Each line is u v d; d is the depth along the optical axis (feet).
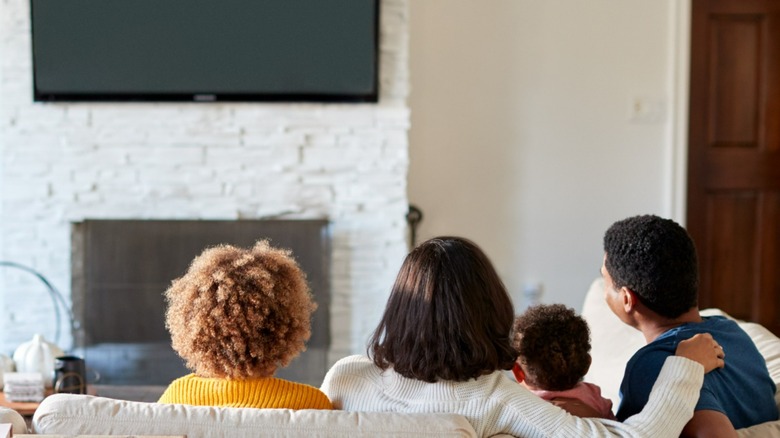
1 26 11.16
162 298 11.33
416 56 12.16
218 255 4.85
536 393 5.19
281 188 11.37
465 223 12.41
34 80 11.18
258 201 11.39
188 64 11.17
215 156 11.34
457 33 12.14
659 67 12.29
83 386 7.70
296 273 4.96
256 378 4.77
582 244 12.48
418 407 4.60
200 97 11.19
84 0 11.06
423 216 12.39
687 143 12.49
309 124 11.30
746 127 12.56
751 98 12.52
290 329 4.81
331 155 11.34
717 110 12.52
